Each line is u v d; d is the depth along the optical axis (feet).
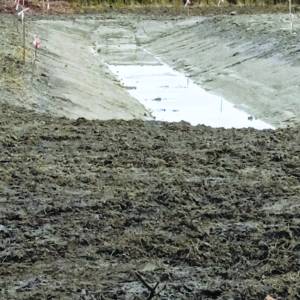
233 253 50.11
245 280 46.24
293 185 63.31
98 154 72.64
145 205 58.13
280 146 76.23
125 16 249.55
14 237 52.85
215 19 214.07
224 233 53.06
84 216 56.44
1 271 47.88
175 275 46.96
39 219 55.98
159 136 80.18
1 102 99.09
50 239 52.49
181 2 274.77
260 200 59.52
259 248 50.67
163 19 240.32
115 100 127.75
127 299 43.70
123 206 58.18
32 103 103.86
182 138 79.77
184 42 199.93
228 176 65.92
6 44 151.12
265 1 269.85
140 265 48.73
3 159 69.92
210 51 179.01
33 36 178.50
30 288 45.24
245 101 129.08
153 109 126.93
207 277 46.75
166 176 65.57
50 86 120.16
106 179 64.59
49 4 262.26
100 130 82.53
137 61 184.34
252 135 82.17
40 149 73.92
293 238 52.03
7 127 82.28
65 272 47.65
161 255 50.11
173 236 52.60
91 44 210.38
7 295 44.14
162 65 178.29
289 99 122.01
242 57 161.58
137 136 80.12
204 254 49.83
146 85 150.41
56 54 160.86
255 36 175.11
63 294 44.16
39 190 61.62
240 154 72.69
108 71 167.84
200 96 137.59
